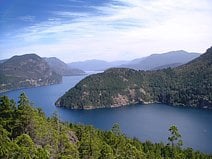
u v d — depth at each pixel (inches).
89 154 4817.9
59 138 4680.1
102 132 7047.2
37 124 4584.2
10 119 4478.3
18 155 3270.2
